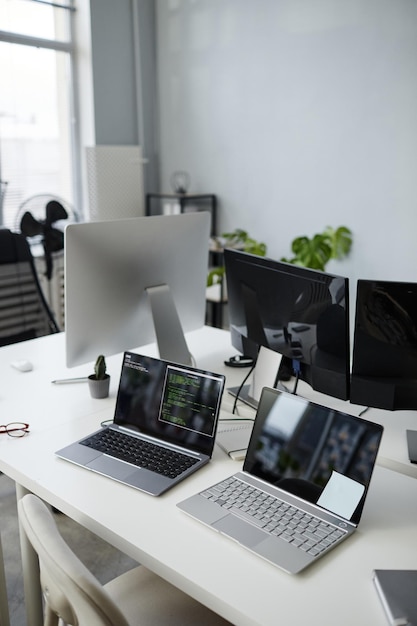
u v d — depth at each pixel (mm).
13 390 1979
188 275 2195
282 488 1384
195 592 1107
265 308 1806
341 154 3873
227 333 2604
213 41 4398
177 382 1601
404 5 3432
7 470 1525
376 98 3652
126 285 1980
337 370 1632
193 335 2570
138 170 4723
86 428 1705
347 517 1271
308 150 4031
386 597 1050
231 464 1529
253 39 4164
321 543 1205
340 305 1557
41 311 2848
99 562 2164
